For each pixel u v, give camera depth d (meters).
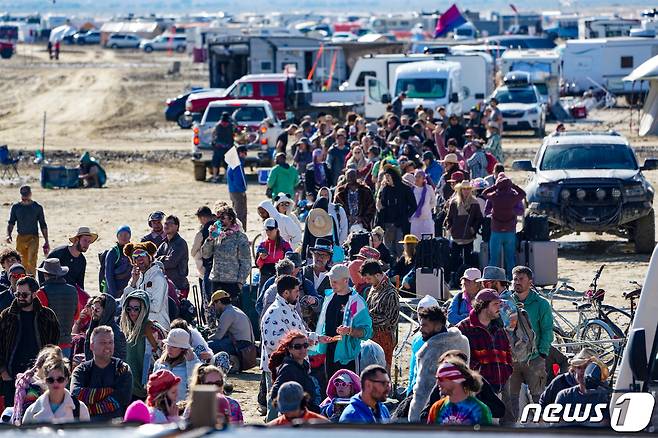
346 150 54.81
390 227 43.12
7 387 24.69
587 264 47.50
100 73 188.88
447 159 48.53
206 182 82.31
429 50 126.00
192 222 61.91
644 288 16.42
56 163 94.69
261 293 30.70
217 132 81.12
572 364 19.78
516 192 39.94
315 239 36.28
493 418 19.20
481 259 41.09
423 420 19.16
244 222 54.00
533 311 24.50
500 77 135.88
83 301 29.88
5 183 82.69
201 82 177.62
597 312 30.50
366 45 136.88
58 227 60.28
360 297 25.02
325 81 135.12
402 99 90.06
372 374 18.92
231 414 20.11
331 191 47.84
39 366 20.88
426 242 35.72
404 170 47.56
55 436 9.50
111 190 77.75
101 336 21.77
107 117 132.62
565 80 144.25
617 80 141.88
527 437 9.63
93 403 21.56
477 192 45.41
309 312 28.66
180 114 127.06
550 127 115.81
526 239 40.44
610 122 119.88
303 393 17.92
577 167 50.88
